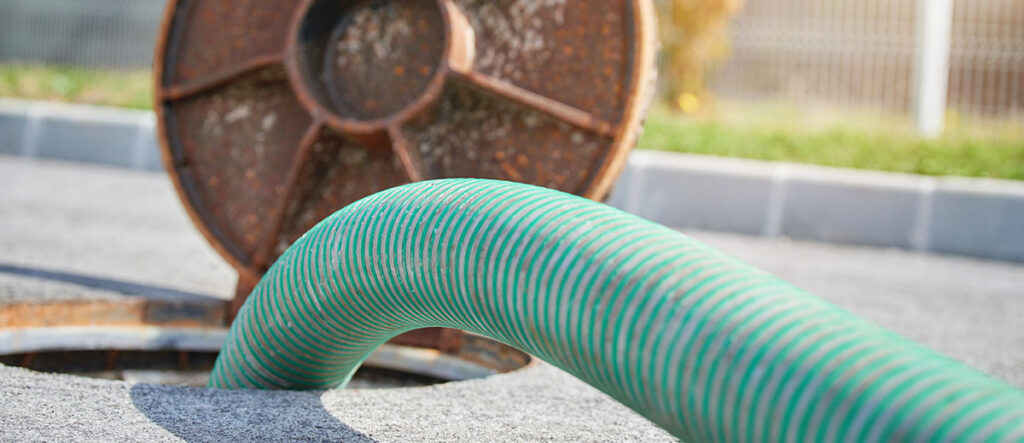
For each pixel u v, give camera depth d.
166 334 2.10
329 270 1.54
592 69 1.96
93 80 6.42
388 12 2.07
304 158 2.02
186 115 2.15
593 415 1.67
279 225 2.06
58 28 7.76
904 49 6.16
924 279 3.12
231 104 2.13
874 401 0.96
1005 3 6.00
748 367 1.06
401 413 1.62
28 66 7.14
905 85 6.17
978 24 6.05
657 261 1.20
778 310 1.08
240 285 2.11
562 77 1.98
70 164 5.14
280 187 2.09
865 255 3.63
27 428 1.49
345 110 2.07
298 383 1.67
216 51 2.14
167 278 2.47
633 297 1.18
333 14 2.08
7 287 2.19
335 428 1.55
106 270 2.48
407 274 1.45
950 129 5.48
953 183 3.83
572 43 1.97
